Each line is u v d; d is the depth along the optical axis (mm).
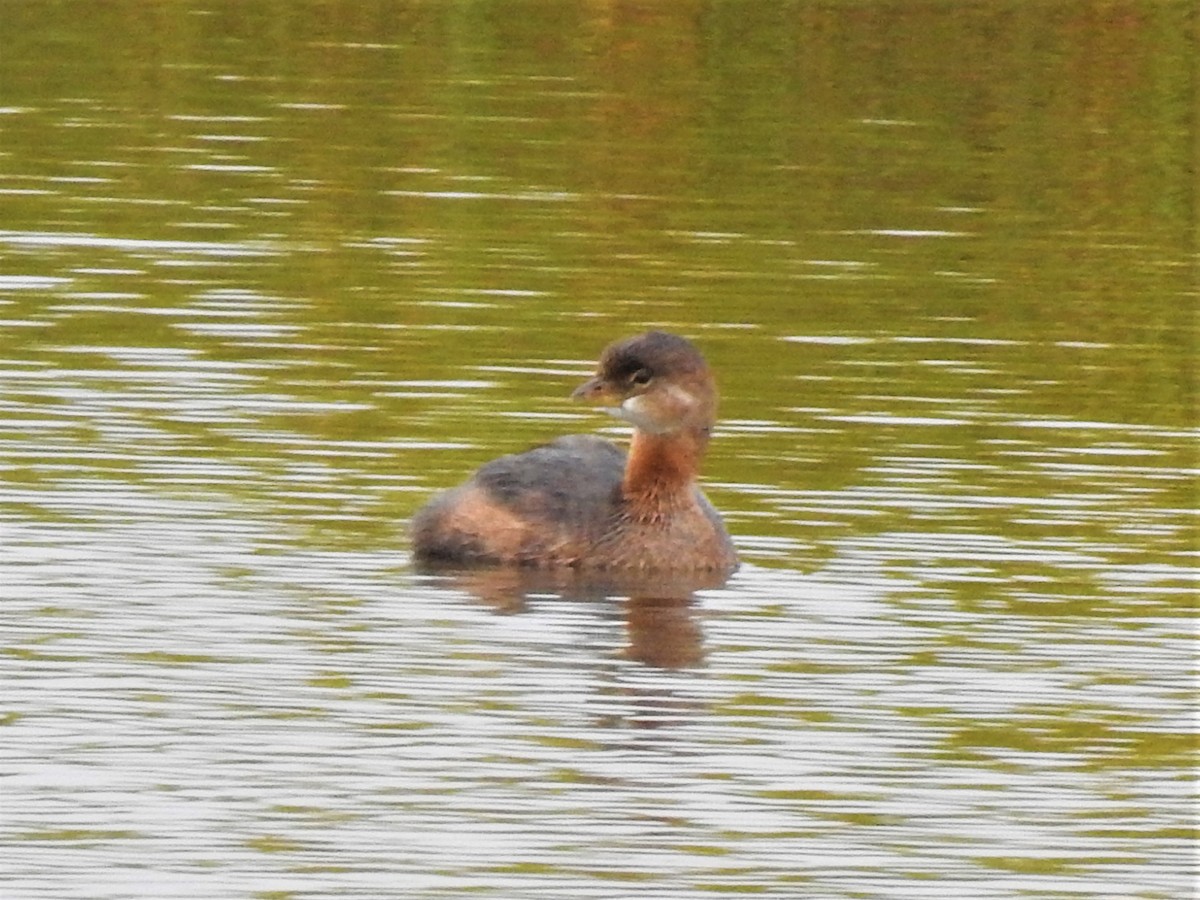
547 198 28234
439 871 12227
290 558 16578
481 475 17312
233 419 19484
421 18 38406
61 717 13773
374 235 26172
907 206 28688
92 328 21938
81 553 16359
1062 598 16172
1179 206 29156
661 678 14672
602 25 38094
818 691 14547
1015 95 34594
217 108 32219
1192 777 13469
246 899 11875
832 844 12641
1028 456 19328
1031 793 13289
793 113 33281
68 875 12070
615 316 23266
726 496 18156
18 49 35219
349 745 13555
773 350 22297
